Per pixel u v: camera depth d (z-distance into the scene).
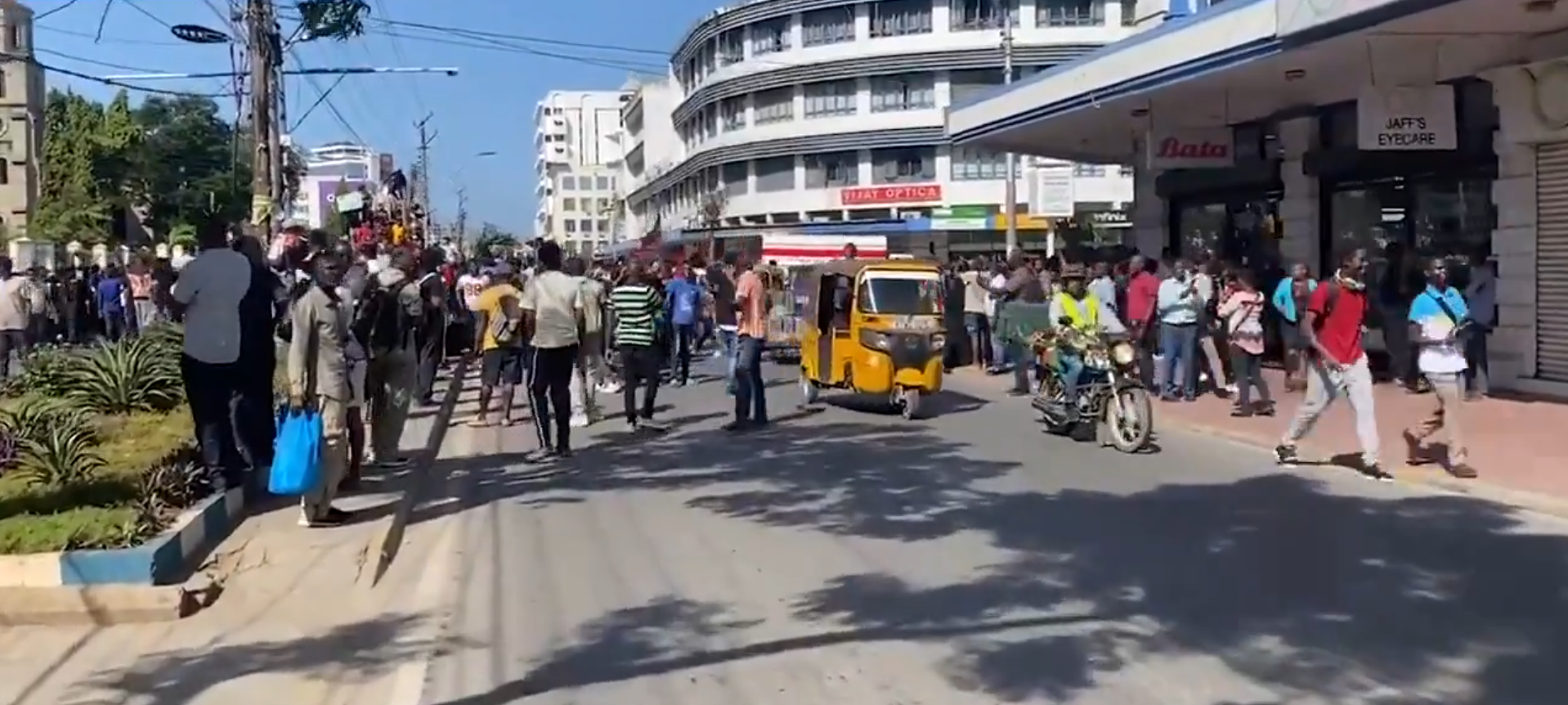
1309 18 16.55
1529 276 17.59
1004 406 18.52
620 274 20.92
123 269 28.55
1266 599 7.71
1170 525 9.89
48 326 25.17
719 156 70.12
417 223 45.06
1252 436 14.51
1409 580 8.12
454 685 6.44
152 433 12.24
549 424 14.09
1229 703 5.93
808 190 65.75
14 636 7.35
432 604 8.00
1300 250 22.84
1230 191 25.41
